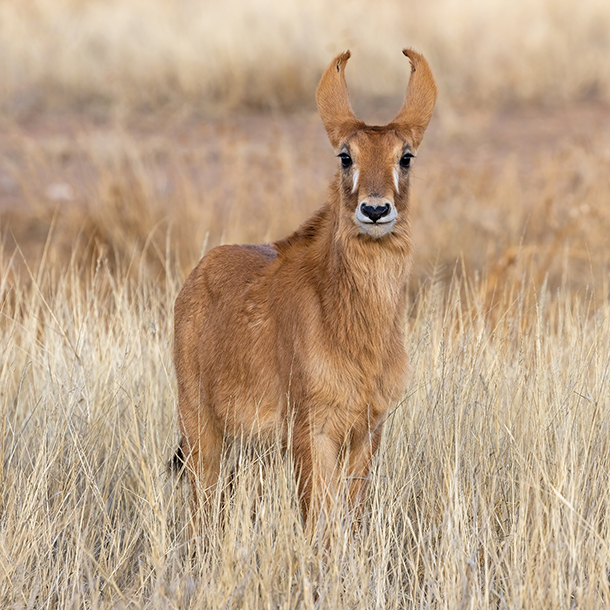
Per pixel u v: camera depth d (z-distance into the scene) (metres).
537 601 12.46
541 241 29.98
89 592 13.73
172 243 28.77
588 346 18.45
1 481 15.23
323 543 13.54
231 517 14.05
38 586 13.38
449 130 47.16
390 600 13.13
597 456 14.99
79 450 15.77
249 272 16.08
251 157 41.41
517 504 14.89
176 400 18.17
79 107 54.16
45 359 18.70
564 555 12.94
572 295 25.98
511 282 23.38
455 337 19.00
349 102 15.80
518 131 48.62
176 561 13.80
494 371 16.91
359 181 14.18
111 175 33.75
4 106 53.16
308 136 46.72
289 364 14.59
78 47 59.50
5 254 28.78
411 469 15.09
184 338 16.83
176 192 32.28
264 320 15.29
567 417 14.95
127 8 68.06
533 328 19.86
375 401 14.54
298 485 14.41
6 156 42.56
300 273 14.95
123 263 26.30
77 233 29.72
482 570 14.03
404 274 14.67
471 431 15.78
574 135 46.78
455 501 13.77
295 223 31.41
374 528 14.62
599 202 31.56
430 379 16.84
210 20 61.81
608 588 12.52
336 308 14.20
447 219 31.22
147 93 54.62
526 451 15.48
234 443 16.34
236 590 12.74
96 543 15.29
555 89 56.56
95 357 18.91
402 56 57.56
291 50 56.66
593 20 64.38
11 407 17.89
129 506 16.22
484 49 59.28
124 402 17.89
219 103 54.00
